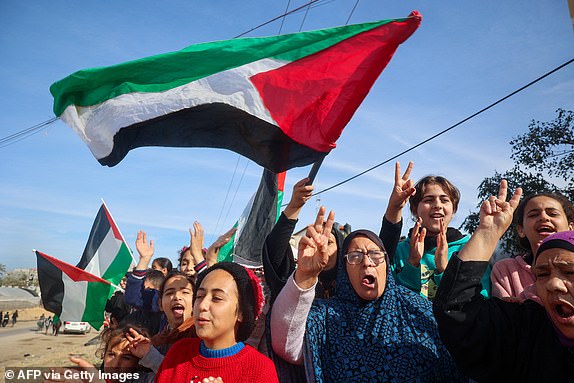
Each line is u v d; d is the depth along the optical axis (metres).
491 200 2.12
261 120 2.90
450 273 2.00
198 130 3.00
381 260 2.44
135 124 2.76
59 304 4.90
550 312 1.84
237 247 3.93
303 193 2.93
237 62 2.94
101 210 5.60
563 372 1.82
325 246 2.15
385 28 2.83
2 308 57.47
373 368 2.20
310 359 2.27
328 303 2.50
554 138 11.09
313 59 2.92
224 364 2.08
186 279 3.26
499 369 1.99
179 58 2.93
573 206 2.69
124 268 5.15
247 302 2.25
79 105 2.94
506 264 2.81
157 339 2.86
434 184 3.48
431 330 2.32
